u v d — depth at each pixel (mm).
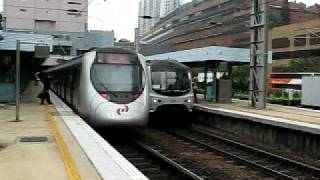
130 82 17516
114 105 17000
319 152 15547
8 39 23375
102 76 17406
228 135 20984
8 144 11719
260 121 18906
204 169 13141
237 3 45938
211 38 53844
